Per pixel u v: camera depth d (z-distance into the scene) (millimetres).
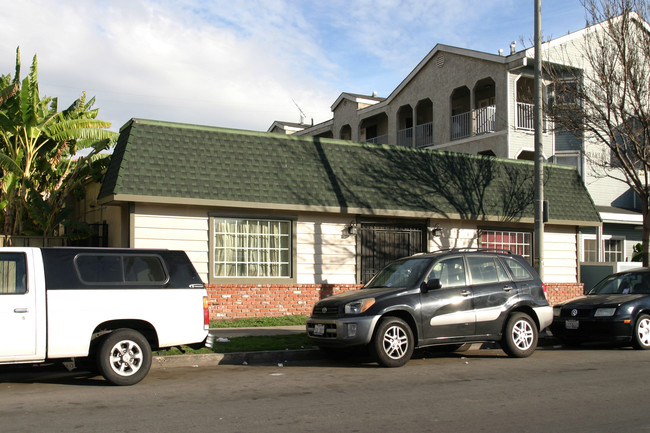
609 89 16219
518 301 11289
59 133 16875
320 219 15992
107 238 15930
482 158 18859
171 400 7582
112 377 8430
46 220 16656
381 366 10266
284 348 11422
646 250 16016
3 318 7898
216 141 15031
